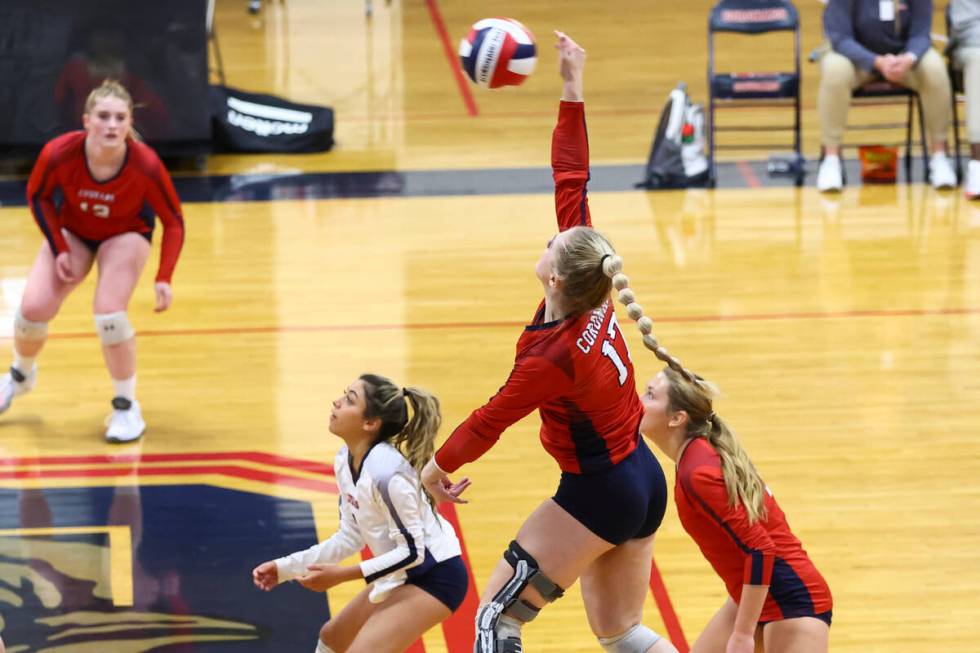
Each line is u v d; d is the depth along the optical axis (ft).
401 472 42.01
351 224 100.99
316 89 139.33
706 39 159.02
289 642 49.98
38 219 64.85
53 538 57.47
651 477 41.34
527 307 84.38
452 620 51.34
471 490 61.77
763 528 38.78
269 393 72.38
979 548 56.39
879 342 78.59
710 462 38.96
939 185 107.96
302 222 101.55
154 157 64.64
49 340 80.12
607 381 39.75
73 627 50.65
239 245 96.43
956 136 110.11
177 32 111.24
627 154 118.52
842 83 106.52
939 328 80.64
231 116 120.26
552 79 144.97
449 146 121.60
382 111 132.87
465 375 74.13
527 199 106.73
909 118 113.29
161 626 50.85
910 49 105.91
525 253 94.32
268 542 57.31
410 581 42.65
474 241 96.94
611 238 96.94
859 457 64.64
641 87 139.95
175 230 65.92
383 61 150.92
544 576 40.60
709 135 111.96
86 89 111.14
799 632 38.99
